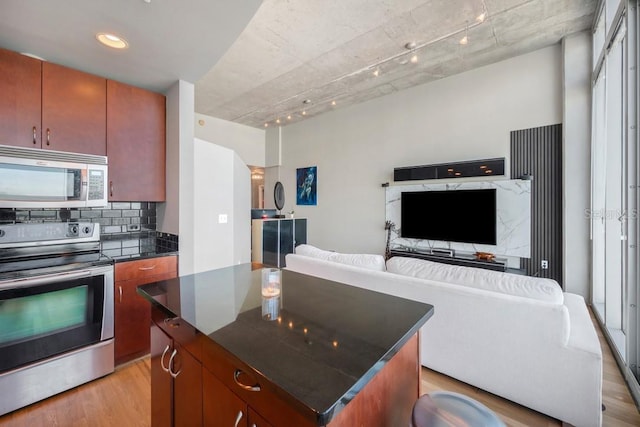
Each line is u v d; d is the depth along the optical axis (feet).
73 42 6.15
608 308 8.57
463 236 13.75
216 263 11.10
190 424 3.53
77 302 6.22
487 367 5.61
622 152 6.61
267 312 3.61
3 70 6.04
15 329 5.47
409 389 3.60
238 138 22.35
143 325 7.40
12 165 5.90
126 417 5.46
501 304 5.38
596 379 4.61
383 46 11.41
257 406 2.56
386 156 16.93
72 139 6.91
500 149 13.03
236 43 11.11
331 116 19.65
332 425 2.27
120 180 7.71
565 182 11.21
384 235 17.13
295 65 12.92
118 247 8.53
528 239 12.32
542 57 11.93
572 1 9.05
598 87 10.16
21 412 5.52
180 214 8.27
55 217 7.75
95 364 6.49
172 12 5.28
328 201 20.01
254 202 25.25
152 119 8.38
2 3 4.88
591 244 10.69
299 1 8.79
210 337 2.91
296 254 9.36
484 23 10.07
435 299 6.12
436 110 14.87
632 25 6.24
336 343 2.81
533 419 5.27
